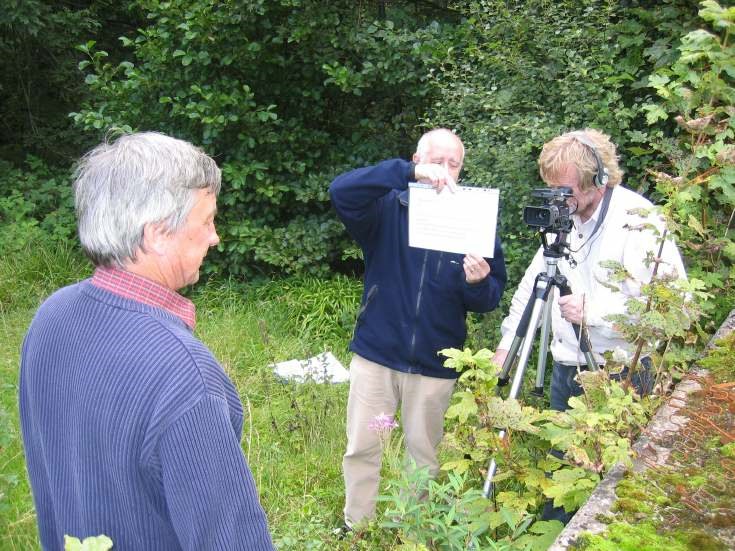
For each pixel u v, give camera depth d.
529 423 2.04
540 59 4.98
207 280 6.48
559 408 3.01
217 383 1.28
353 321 5.66
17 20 7.58
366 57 6.17
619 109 4.30
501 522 2.06
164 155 1.33
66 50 9.07
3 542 2.90
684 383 2.20
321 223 6.48
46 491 1.45
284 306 5.95
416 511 2.01
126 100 6.58
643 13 4.37
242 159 6.36
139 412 1.21
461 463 2.18
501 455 2.15
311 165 6.54
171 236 1.33
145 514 1.25
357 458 3.07
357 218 2.85
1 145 9.32
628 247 2.57
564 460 2.12
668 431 1.92
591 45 4.70
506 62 4.93
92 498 1.27
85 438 1.26
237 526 1.25
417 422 3.02
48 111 9.41
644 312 2.17
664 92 2.46
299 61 6.38
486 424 2.11
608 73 4.48
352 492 3.10
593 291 2.71
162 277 1.35
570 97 4.51
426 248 2.66
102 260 1.33
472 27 5.61
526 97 4.89
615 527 1.47
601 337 2.70
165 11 6.07
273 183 6.55
